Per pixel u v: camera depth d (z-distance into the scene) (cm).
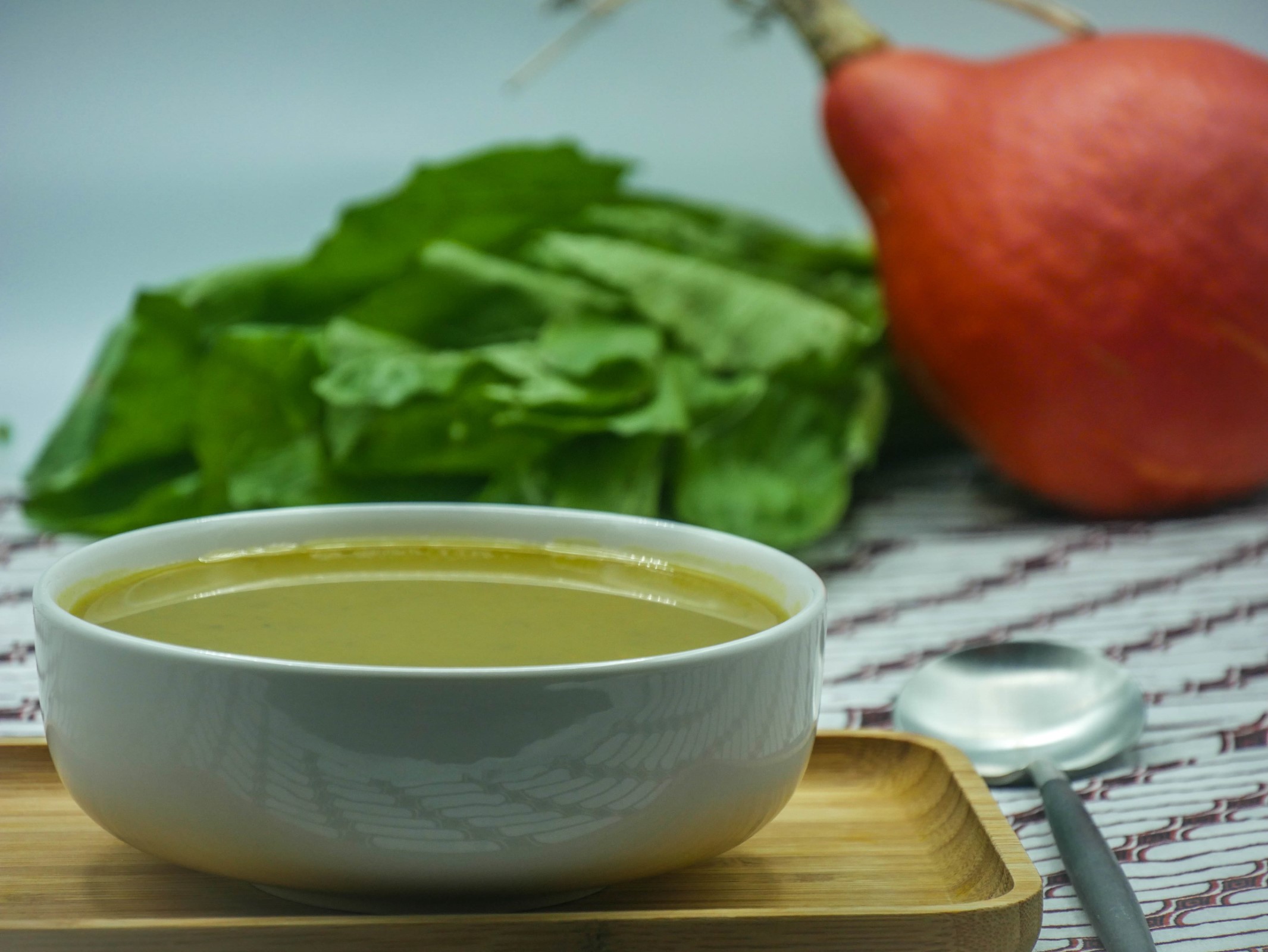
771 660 66
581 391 96
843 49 104
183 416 100
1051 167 97
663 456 98
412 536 74
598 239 103
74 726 66
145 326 101
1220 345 97
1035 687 80
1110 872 71
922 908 66
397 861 65
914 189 101
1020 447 100
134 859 69
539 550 74
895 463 114
